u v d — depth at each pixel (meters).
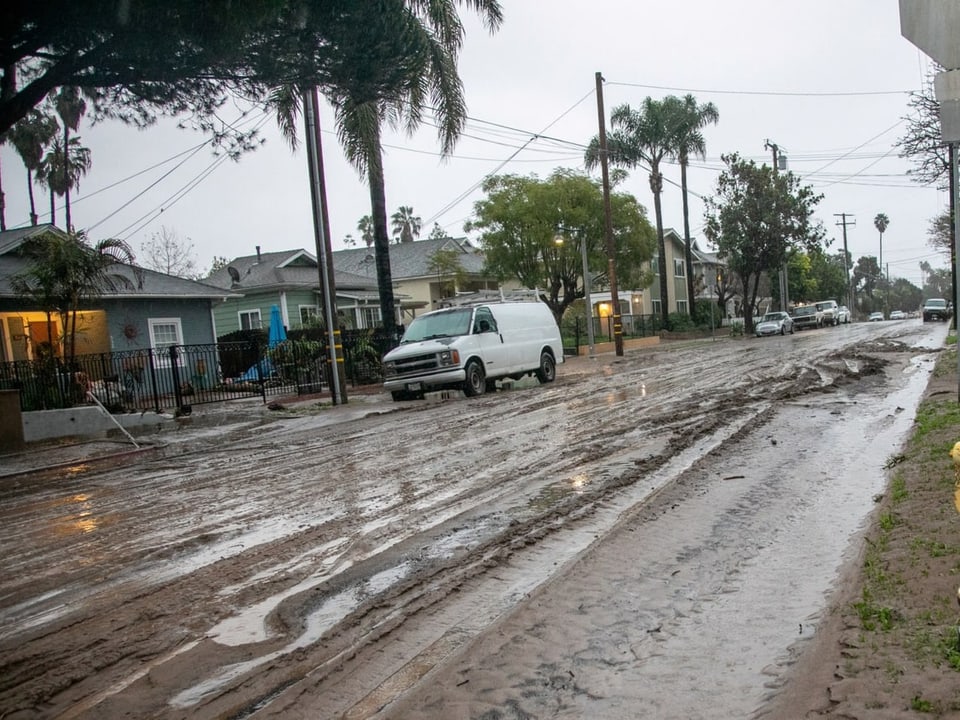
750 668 3.80
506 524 6.72
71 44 7.70
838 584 4.76
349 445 12.16
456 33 19.05
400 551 6.09
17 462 12.75
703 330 57.09
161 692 3.89
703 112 51.72
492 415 14.65
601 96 36.00
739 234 50.62
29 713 3.73
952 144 9.54
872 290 135.50
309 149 19.44
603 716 3.44
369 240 81.38
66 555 6.53
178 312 27.53
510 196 37.16
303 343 24.52
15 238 24.33
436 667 4.01
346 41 8.52
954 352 20.33
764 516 6.59
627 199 38.78
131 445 14.08
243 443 13.60
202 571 5.83
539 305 23.09
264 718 3.58
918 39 5.35
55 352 19.88
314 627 4.65
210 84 8.90
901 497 6.29
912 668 3.33
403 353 19.16
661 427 11.56
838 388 15.23
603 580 5.19
